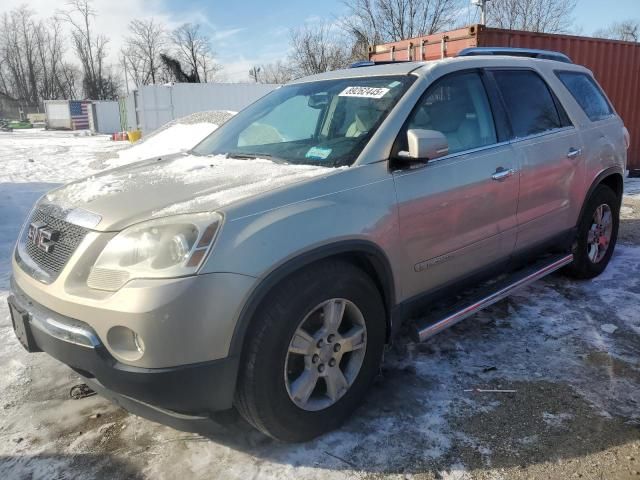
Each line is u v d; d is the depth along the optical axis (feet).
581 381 10.39
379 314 9.34
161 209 7.96
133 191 8.88
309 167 9.46
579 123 14.23
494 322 13.01
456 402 9.79
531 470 8.05
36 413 9.77
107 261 7.61
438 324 10.32
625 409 9.46
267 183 8.55
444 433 8.95
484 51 13.56
